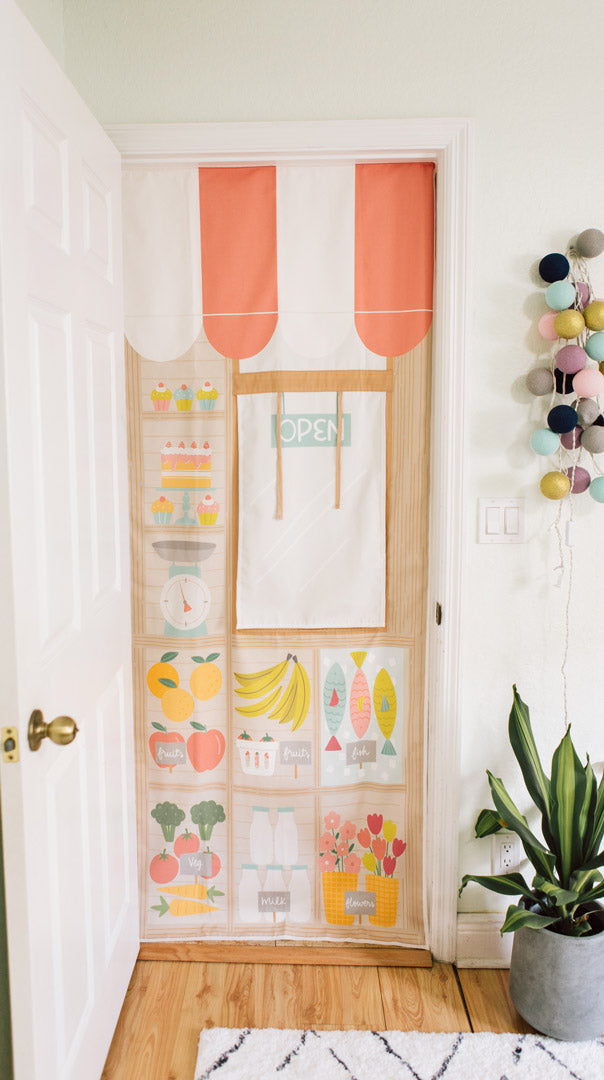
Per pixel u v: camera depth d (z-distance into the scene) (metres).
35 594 1.15
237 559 1.88
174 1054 1.62
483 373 1.78
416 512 1.86
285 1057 1.59
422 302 1.80
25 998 1.13
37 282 1.18
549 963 1.59
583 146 1.71
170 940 1.98
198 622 1.90
